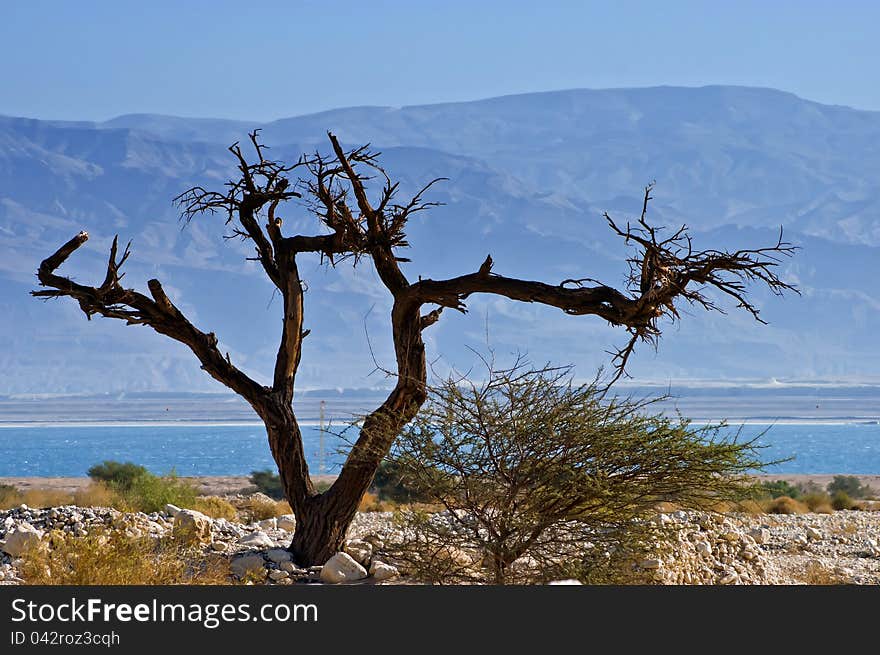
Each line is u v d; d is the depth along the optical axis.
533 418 32.94
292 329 40.69
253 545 41.75
